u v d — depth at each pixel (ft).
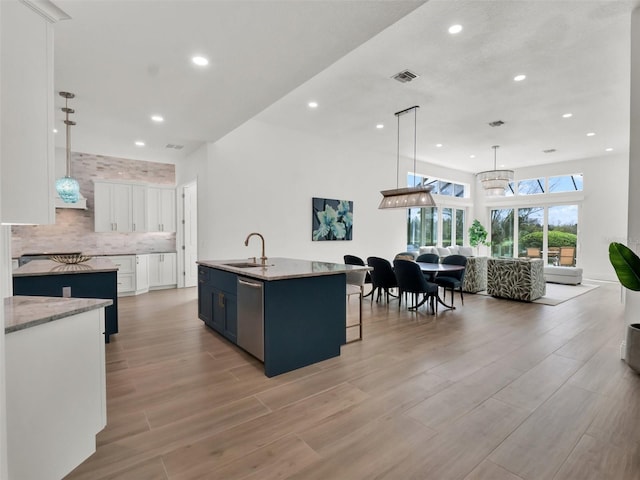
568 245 30.07
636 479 5.02
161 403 7.32
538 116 17.93
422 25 10.07
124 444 5.88
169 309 16.15
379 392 7.86
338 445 5.87
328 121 19.03
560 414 6.88
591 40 10.86
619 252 8.50
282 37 8.20
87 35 8.04
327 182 23.07
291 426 6.46
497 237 35.37
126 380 8.45
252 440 6.01
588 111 17.13
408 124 19.40
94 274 11.06
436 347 10.98
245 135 19.08
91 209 20.30
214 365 9.42
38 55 4.67
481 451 5.71
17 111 4.44
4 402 3.68
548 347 10.96
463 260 18.44
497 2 9.07
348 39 8.31
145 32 7.95
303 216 21.80
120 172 21.44
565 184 30.53
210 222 17.85
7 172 4.35
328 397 7.61
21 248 18.30
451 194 34.96
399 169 28.07
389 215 27.32
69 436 4.76
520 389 8.01
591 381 8.43
